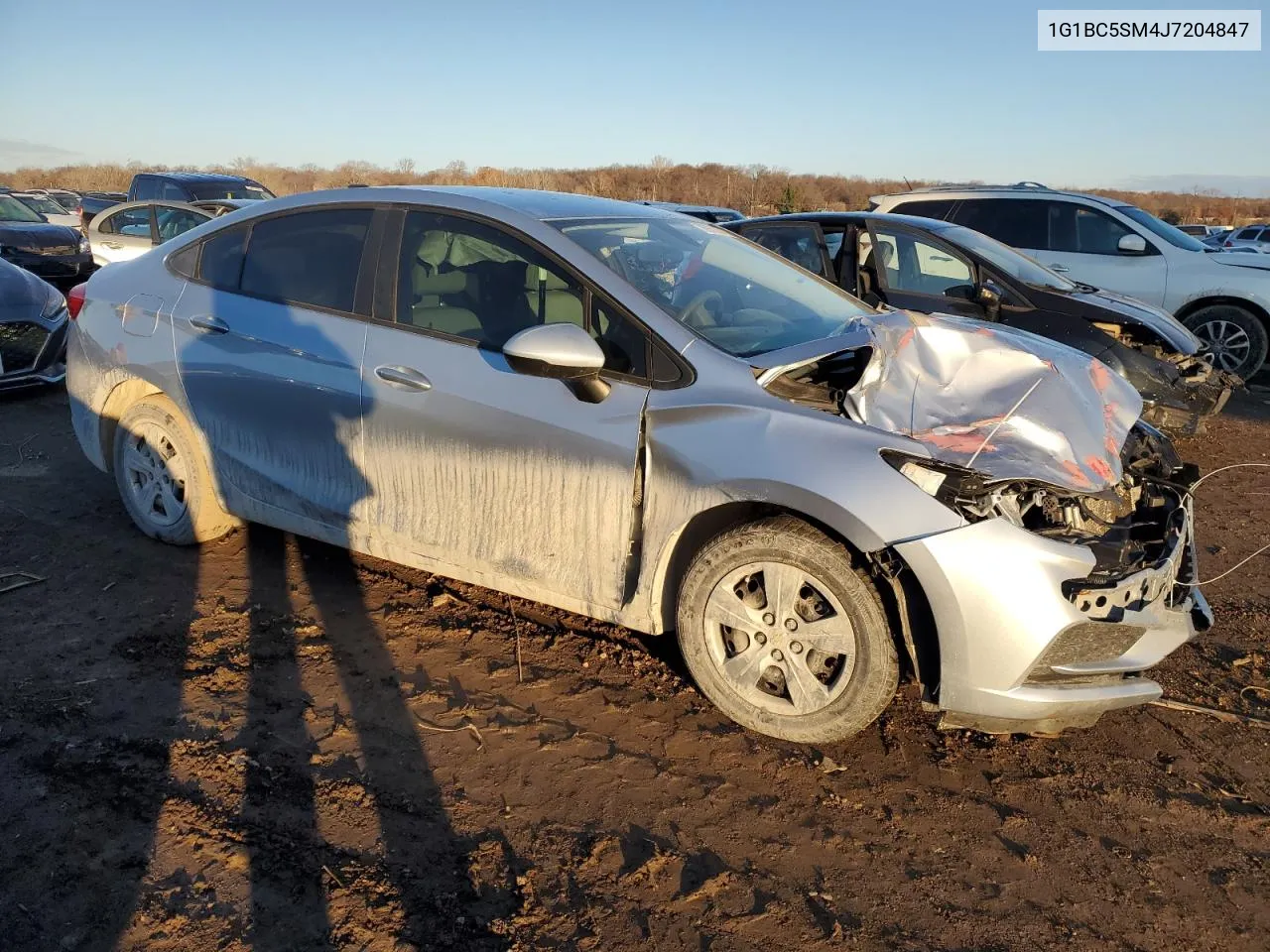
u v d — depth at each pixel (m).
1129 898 2.59
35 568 4.29
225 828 2.69
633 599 3.29
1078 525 3.06
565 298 3.39
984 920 2.50
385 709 3.33
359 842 2.67
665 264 3.67
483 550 3.53
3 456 5.95
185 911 2.39
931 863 2.70
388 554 3.81
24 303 7.17
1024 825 2.87
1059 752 3.25
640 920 2.44
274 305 3.96
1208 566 4.95
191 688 3.39
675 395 3.15
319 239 3.94
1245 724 3.45
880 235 7.52
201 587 4.16
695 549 3.31
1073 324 6.78
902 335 3.19
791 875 2.63
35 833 2.63
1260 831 2.88
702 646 3.22
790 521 3.03
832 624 2.99
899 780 3.06
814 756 3.15
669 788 2.97
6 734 3.07
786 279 4.10
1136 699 2.99
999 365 3.14
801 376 3.35
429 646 3.77
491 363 3.43
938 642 2.85
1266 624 4.25
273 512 4.09
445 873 2.57
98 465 4.70
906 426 2.96
